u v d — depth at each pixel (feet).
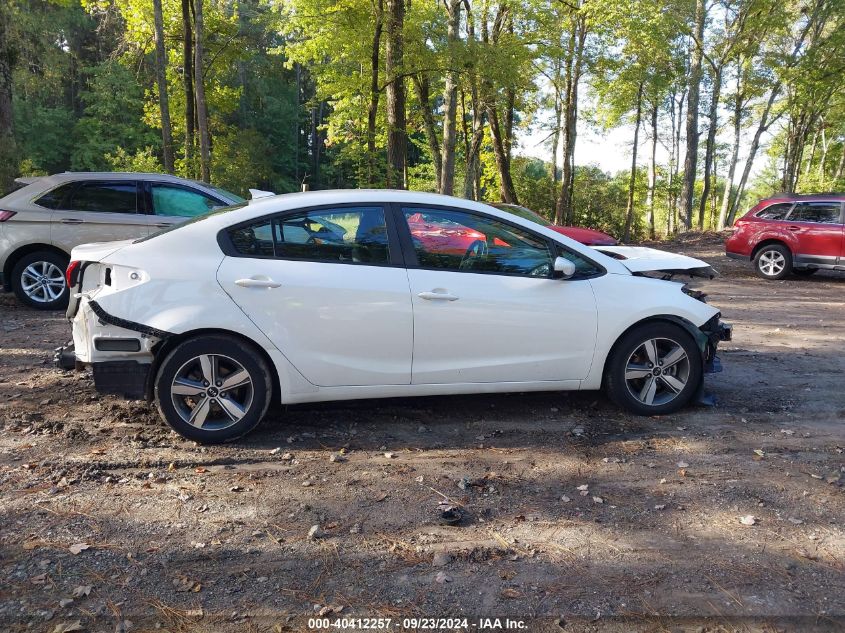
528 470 13.17
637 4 69.67
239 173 95.66
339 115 80.12
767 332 27.09
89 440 14.28
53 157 124.77
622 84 87.30
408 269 14.57
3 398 16.79
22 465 12.96
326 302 14.05
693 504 11.78
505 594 9.12
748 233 45.83
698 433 15.17
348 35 63.16
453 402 17.06
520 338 15.03
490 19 73.41
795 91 102.47
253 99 158.10
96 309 13.39
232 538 10.49
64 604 8.75
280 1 67.51
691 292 16.66
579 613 8.71
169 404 13.71
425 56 56.44
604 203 110.32
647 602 8.95
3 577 9.32
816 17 95.30
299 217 14.32
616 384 15.93
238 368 13.94
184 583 9.29
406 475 12.89
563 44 75.36
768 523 11.12
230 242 14.01
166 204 29.01
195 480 12.52
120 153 77.51
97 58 127.34
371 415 16.08
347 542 10.43
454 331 14.65
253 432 14.90
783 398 17.83
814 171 155.33
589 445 14.47
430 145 86.28
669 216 141.28
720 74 107.55
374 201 14.73
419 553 10.14
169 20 66.33
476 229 15.08
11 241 27.66
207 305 13.56
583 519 11.22
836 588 9.30
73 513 11.17
